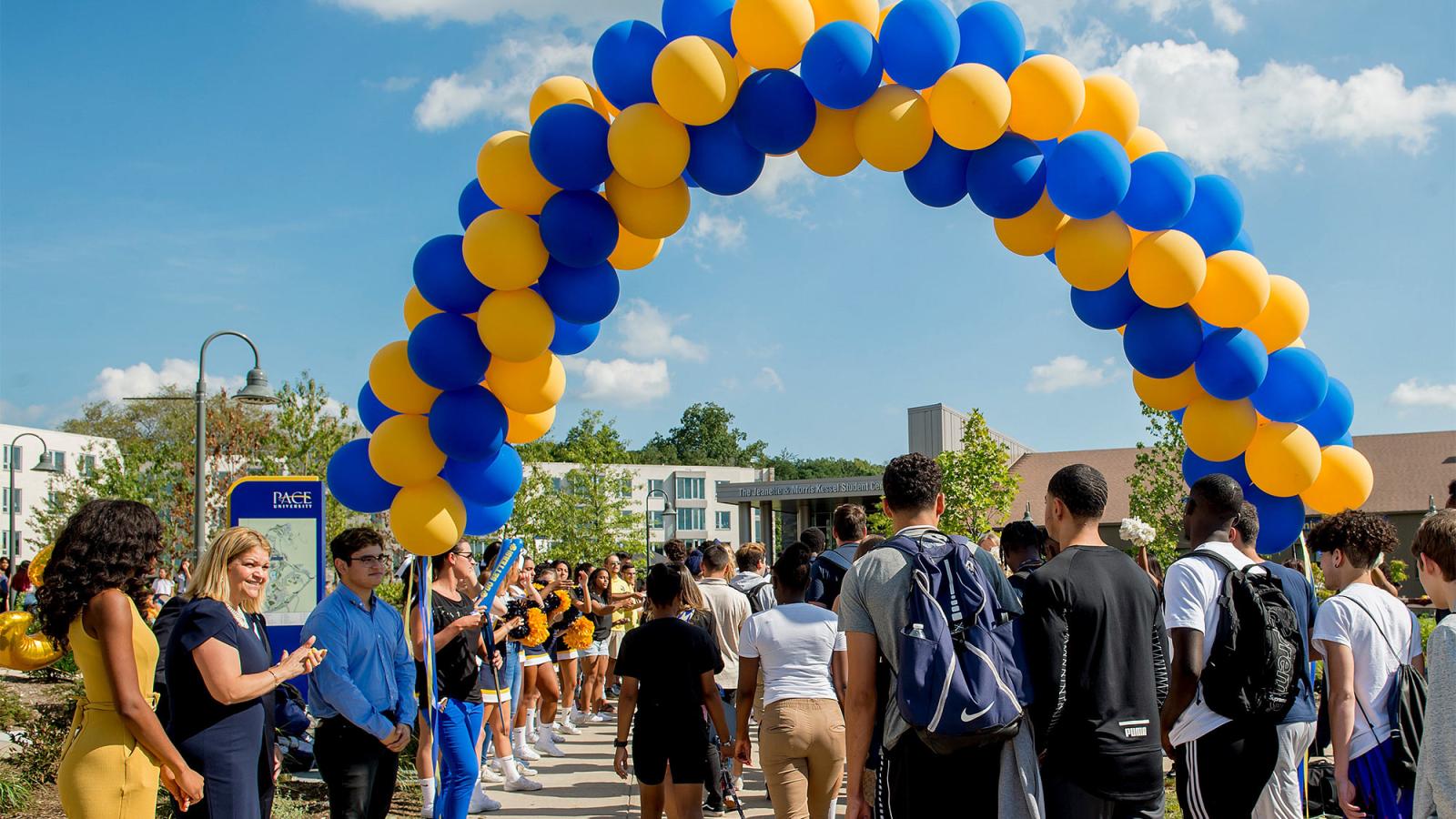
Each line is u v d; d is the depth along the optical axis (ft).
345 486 19.35
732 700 25.16
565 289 18.51
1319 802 15.33
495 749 28.78
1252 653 13.79
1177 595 14.19
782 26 16.55
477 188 19.83
